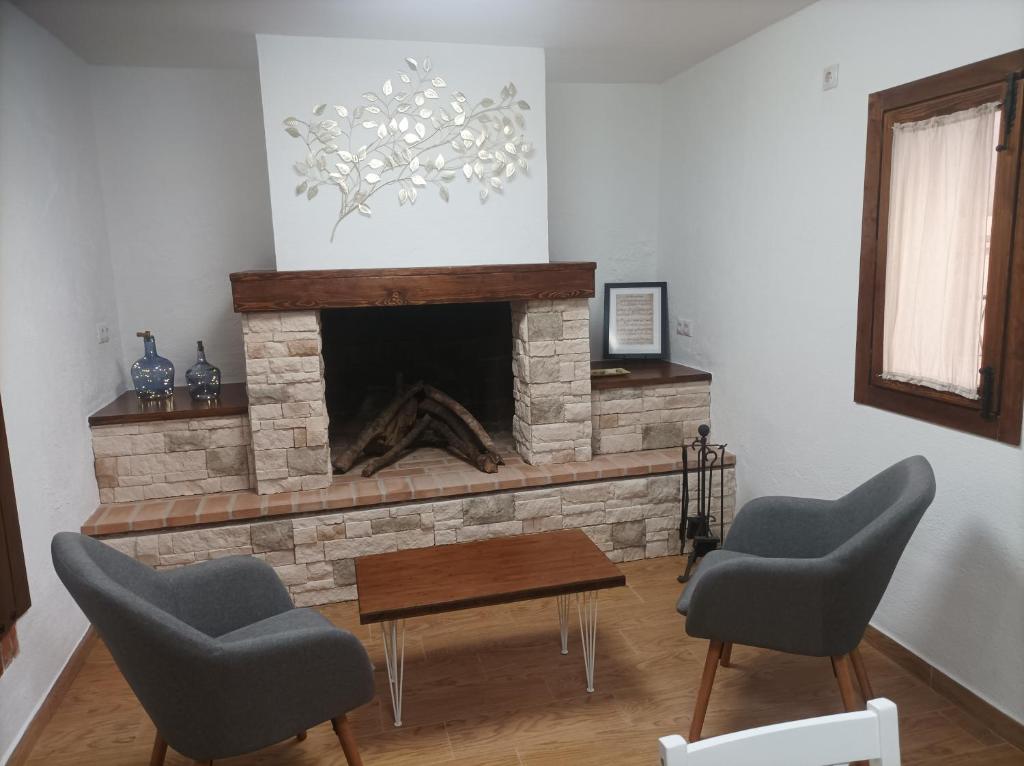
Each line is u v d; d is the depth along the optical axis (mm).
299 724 1896
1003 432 2184
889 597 2740
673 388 3820
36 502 2594
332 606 3295
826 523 2453
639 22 3068
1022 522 2158
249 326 3188
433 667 2775
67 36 3090
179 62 3574
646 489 3625
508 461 3689
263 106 3150
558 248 4254
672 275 4215
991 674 2314
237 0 2701
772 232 3244
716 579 2094
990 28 2135
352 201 3271
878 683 2580
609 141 4211
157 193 3770
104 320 3557
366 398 4047
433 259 3395
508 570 2521
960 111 2238
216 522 3172
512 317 3740
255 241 3918
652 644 2895
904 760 2193
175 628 1698
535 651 2867
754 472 3523
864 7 2619
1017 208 2076
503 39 3256
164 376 3541
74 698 2646
